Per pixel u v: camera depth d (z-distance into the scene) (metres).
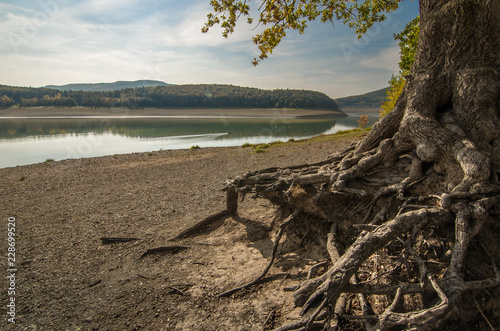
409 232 4.57
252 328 4.30
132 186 15.35
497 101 4.66
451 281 3.30
